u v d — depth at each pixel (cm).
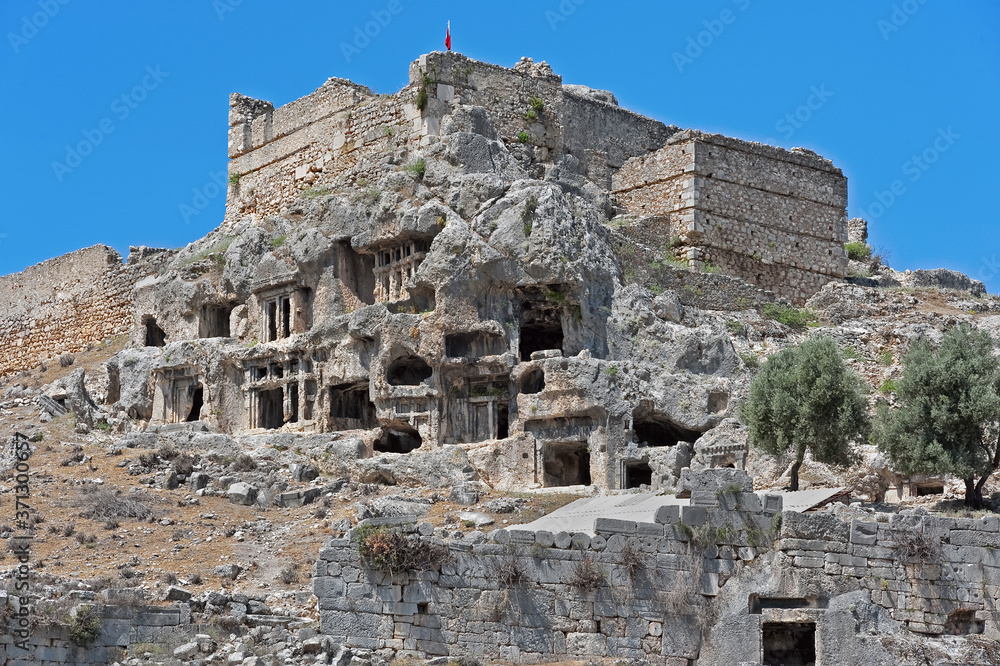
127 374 6888
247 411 6594
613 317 6162
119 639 3728
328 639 3719
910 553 3991
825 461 5088
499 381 6091
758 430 5162
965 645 3822
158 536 4981
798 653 3903
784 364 5247
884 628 3850
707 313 6512
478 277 6069
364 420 6400
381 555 3762
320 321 6462
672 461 5609
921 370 4925
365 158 6919
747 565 3906
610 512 4281
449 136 6456
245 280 6794
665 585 3869
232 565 4581
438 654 3753
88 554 4762
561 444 5947
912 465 4891
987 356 4981
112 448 6103
